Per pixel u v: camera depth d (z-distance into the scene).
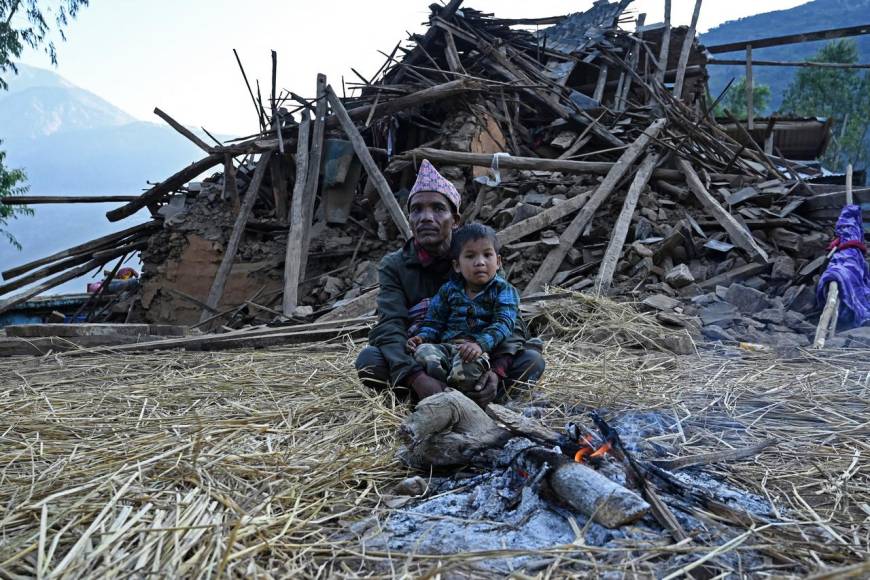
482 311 3.81
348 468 2.89
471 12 13.84
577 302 6.25
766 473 2.83
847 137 46.00
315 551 2.23
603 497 2.33
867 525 2.39
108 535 2.18
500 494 2.58
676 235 7.86
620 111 12.68
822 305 6.47
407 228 8.84
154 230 12.61
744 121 15.50
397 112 11.61
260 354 5.33
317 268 10.66
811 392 4.03
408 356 3.75
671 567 2.10
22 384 4.51
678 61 14.93
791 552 2.17
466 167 10.45
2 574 2.02
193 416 3.56
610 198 9.21
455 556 2.15
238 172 12.38
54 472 2.78
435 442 2.90
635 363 4.91
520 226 8.62
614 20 14.80
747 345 5.43
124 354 5.55
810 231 8.49
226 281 10.61
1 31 20.03
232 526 2.30
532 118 12.55
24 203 12.42
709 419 3.60
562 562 2.13
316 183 10.30
